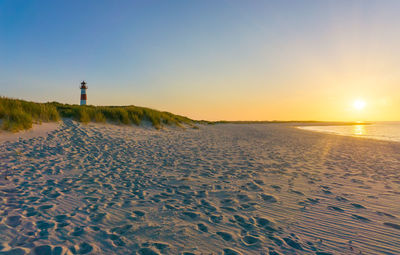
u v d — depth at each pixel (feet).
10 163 19.70
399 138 74.69
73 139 32.50
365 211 12.28
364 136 81.05
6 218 10.27
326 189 16.01
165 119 65.41
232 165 23.18
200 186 16.11
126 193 14.35
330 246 8.87
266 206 12.76
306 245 8.89
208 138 49.88
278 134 75.66
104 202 12.78
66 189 14.56
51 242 8.56
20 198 12.69
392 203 13.50
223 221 10.83
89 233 9.37
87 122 45.29
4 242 8.39
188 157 26.78
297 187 16.34
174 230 9.85
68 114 47.91
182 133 56.44
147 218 10.98
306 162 26.30
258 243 8.93
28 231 9.29
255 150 34.76
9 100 40.60
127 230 9.75
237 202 13.28
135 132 46.60
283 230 10.07
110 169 19.97
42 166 19.62
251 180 17.88
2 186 14.30
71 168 19.65
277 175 19.63
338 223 10.84
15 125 32.50
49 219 10.46
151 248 8.41
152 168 20.93
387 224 10.78
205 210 12.09
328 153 34.60
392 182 18.21
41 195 13.34
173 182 16.90
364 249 8.70
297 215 11.66
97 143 31.96
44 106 44.27
